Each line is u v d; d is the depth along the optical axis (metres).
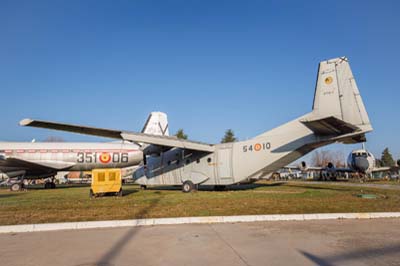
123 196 15.11
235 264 4.38
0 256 4.88
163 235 6.31
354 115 13.07
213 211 9.00
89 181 57.91
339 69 13.59
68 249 5.29
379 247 5.15
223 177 17.34
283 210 9.02
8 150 26.20
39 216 8.44
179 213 8.71
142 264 4.43
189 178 18.23
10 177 26.02
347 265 4.25
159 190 20.17
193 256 4.80
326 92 13.70
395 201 10.91
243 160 16.92
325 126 12.81
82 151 26.86
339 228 6.79
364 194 13.61
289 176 63.84
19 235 6.50
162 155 19.62
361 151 33.75
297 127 15.76
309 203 10.54
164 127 29.31
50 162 26.31
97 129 15.38
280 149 16.06
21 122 14.09
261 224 7.40
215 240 5.83
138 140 15.91
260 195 14.05
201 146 17.41
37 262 4.55
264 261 4.50
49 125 14.64
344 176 48.19
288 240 5.74
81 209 9.80
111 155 27.23
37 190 23.84
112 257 4.79
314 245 5.34
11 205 11.09
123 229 7.02
